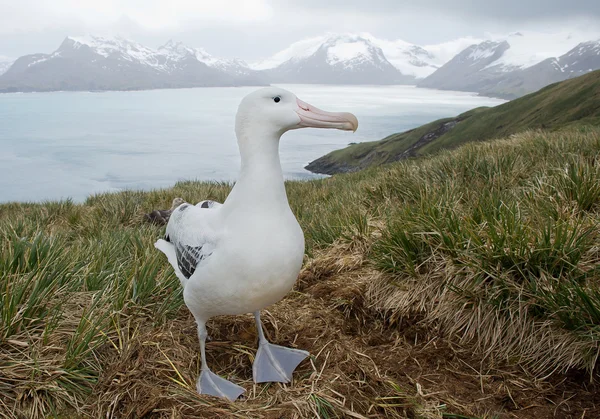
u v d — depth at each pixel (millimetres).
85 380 1111
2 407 1033
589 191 1619
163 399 1046
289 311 1500
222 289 1090
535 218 1560
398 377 1202
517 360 1230
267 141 1097
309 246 1932
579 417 1060
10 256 1391
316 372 1181
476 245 1393
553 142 2471
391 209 2000
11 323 1146
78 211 3186
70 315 1279
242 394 1145
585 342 1144
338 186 3547
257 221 1070
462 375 1210
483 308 1317
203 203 1467
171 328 1334
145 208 3301
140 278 1464
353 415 1047
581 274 1279
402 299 1464
